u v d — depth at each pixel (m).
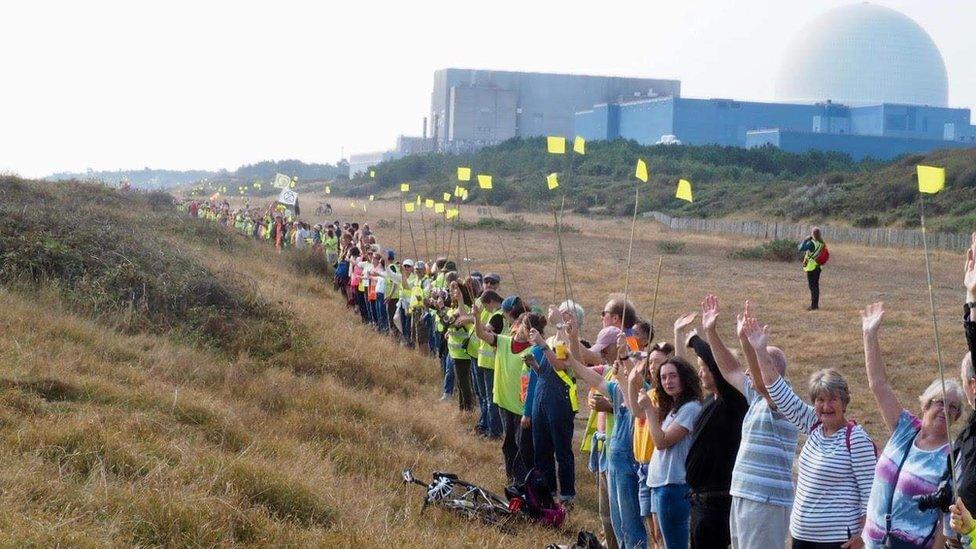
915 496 5.96
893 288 32.34
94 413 9.82
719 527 7.43
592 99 173.50
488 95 167.12
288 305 20.61
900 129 149.00
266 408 12.83
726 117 149.25
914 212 62.72
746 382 7.32
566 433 10.70
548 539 9.41
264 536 7.79
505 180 102.31
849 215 67.12
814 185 77.25
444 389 16.31
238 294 17.86
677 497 7.76
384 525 8.75
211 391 12.69
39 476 7.86
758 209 77.56
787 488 6.95
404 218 78.88
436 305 16.94
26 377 10.74
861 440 6.56
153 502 7.70
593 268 39.78
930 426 6.00
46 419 9.45
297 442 11.11
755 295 30.30
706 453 7.48
